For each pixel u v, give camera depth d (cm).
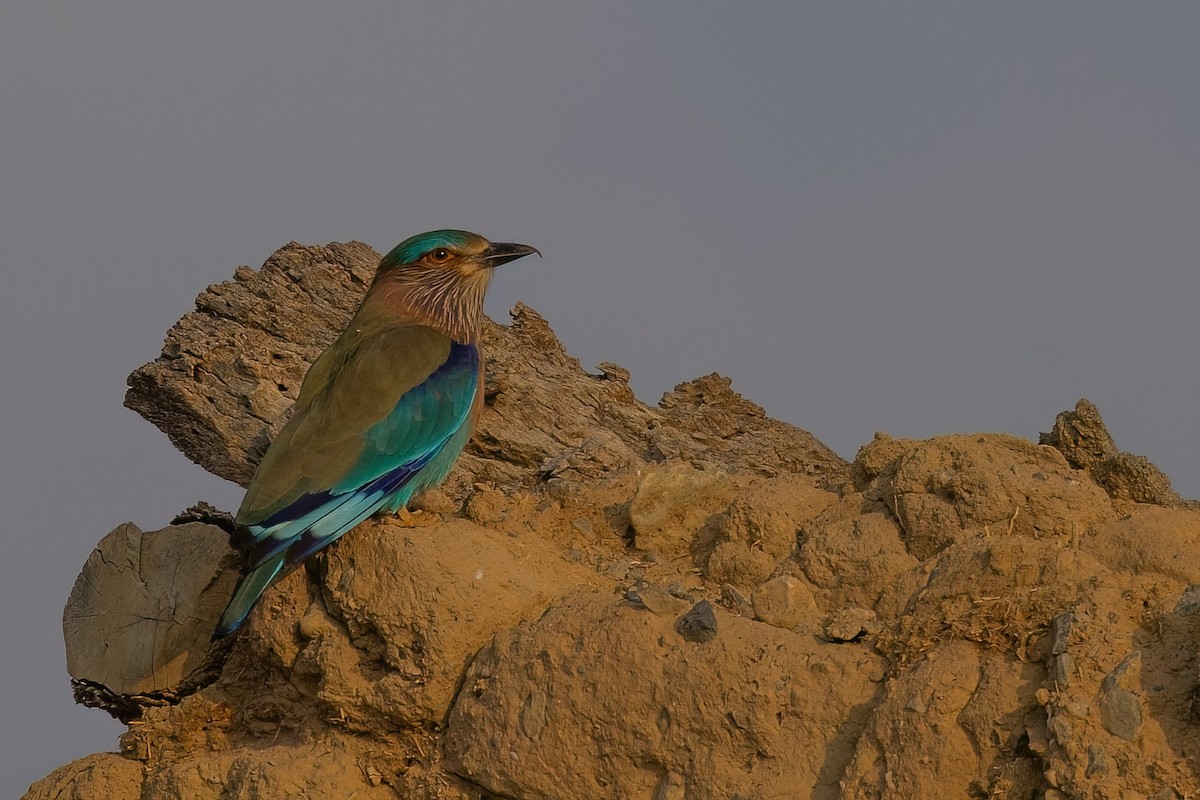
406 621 1238
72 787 1363
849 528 1274
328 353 1512
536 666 1177
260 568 1297
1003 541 1112
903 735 1041
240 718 1378
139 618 1527
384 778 1248
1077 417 1359
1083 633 1022
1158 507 1258
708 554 1373
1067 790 973
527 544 1359
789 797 1078
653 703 1130
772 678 1108
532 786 1159
